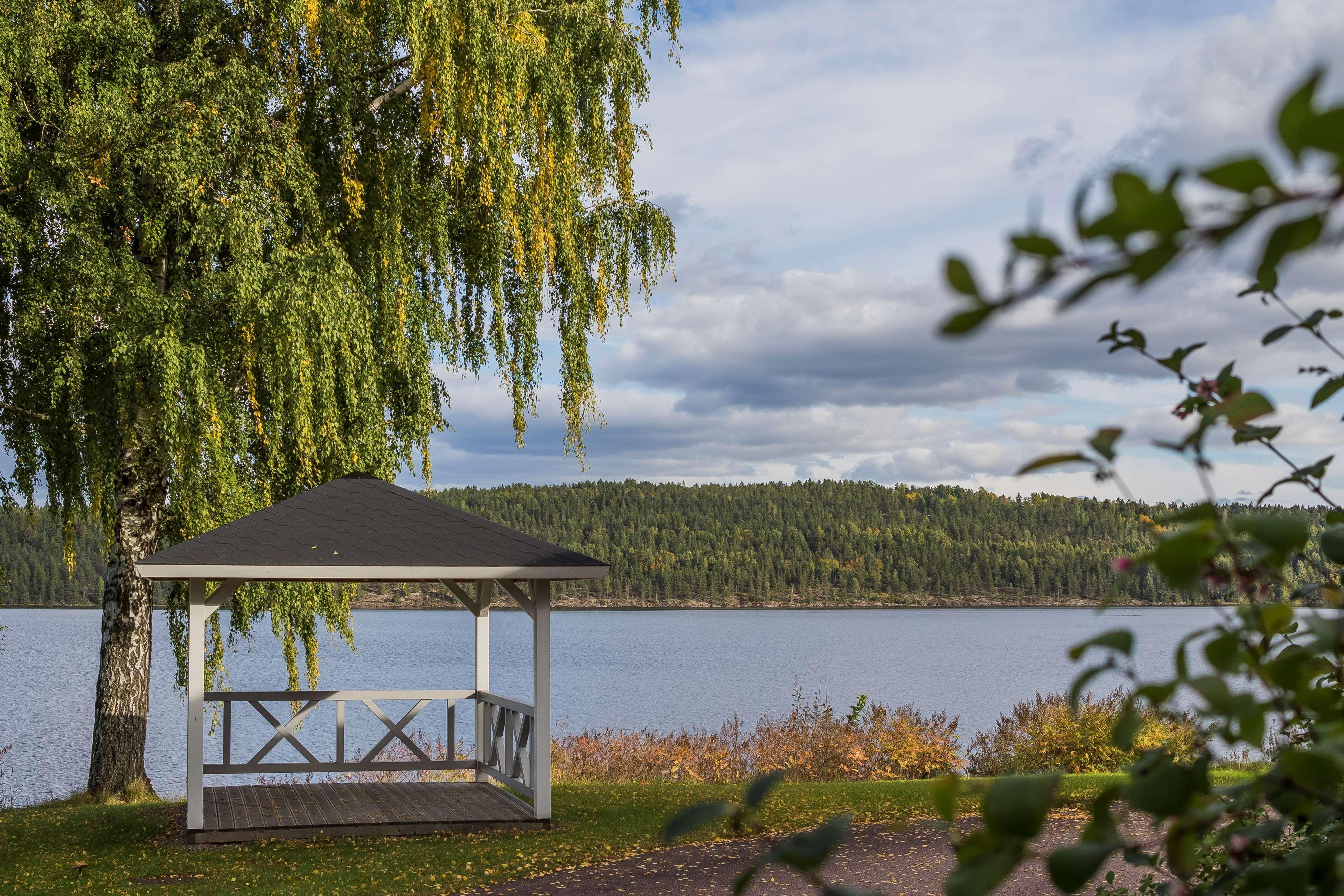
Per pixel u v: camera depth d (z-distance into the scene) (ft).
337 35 35.76
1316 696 3.28
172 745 71.87
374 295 38.60
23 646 184.14
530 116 38.83
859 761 47.26
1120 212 1.76
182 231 34.76
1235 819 4.51
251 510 37.76
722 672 128.98
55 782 58.13
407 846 29.17
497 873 25.95
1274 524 3.09
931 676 120.67
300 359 33.35
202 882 25.45
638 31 43.75
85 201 32.04
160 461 35.40
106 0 34.96
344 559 29.91
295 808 33.45
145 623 40.88
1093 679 3.42
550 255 42.01
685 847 28.48
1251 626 3.48
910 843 27.96
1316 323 4.72
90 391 34.71
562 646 182.29
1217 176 1.69
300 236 37.09
